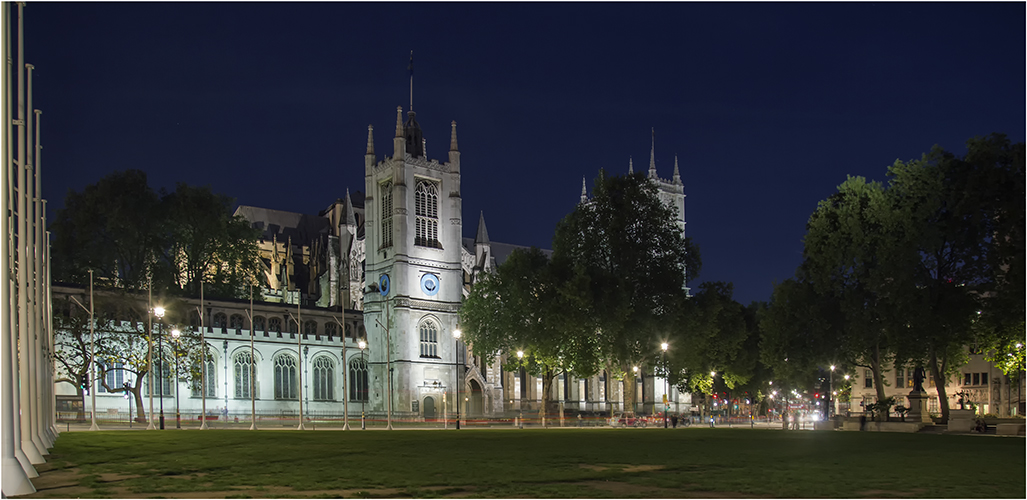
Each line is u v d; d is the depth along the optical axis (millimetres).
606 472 27531
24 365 29703
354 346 133875
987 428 64188
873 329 72875
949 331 67625
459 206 144750
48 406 49625
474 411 143125
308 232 187250
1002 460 32750
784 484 24172
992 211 66375
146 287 107562
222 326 120938
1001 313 64750
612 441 46500
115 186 121250
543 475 26469
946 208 70938
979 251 68375
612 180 97375
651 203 96625
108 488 22922
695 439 49750
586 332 90812
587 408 160625
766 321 82812
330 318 135875
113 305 106188
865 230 74250
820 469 28812
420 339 136125
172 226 122312
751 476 26406
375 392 134375
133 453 34688
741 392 145125
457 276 142250
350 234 160750
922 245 67875
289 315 130250
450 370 138250
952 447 41312
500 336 104375
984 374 113438
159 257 122875
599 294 90438
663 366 98188
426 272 138500
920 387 76250
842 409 128250
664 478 25750
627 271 94062
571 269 93812
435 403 135000
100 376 92250
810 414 117875
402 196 137750
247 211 181750
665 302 93938
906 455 35375
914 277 68000
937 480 25266
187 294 120062
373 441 44469
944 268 70875
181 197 124125
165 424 88500
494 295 105938
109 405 102875
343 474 26469
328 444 41438
